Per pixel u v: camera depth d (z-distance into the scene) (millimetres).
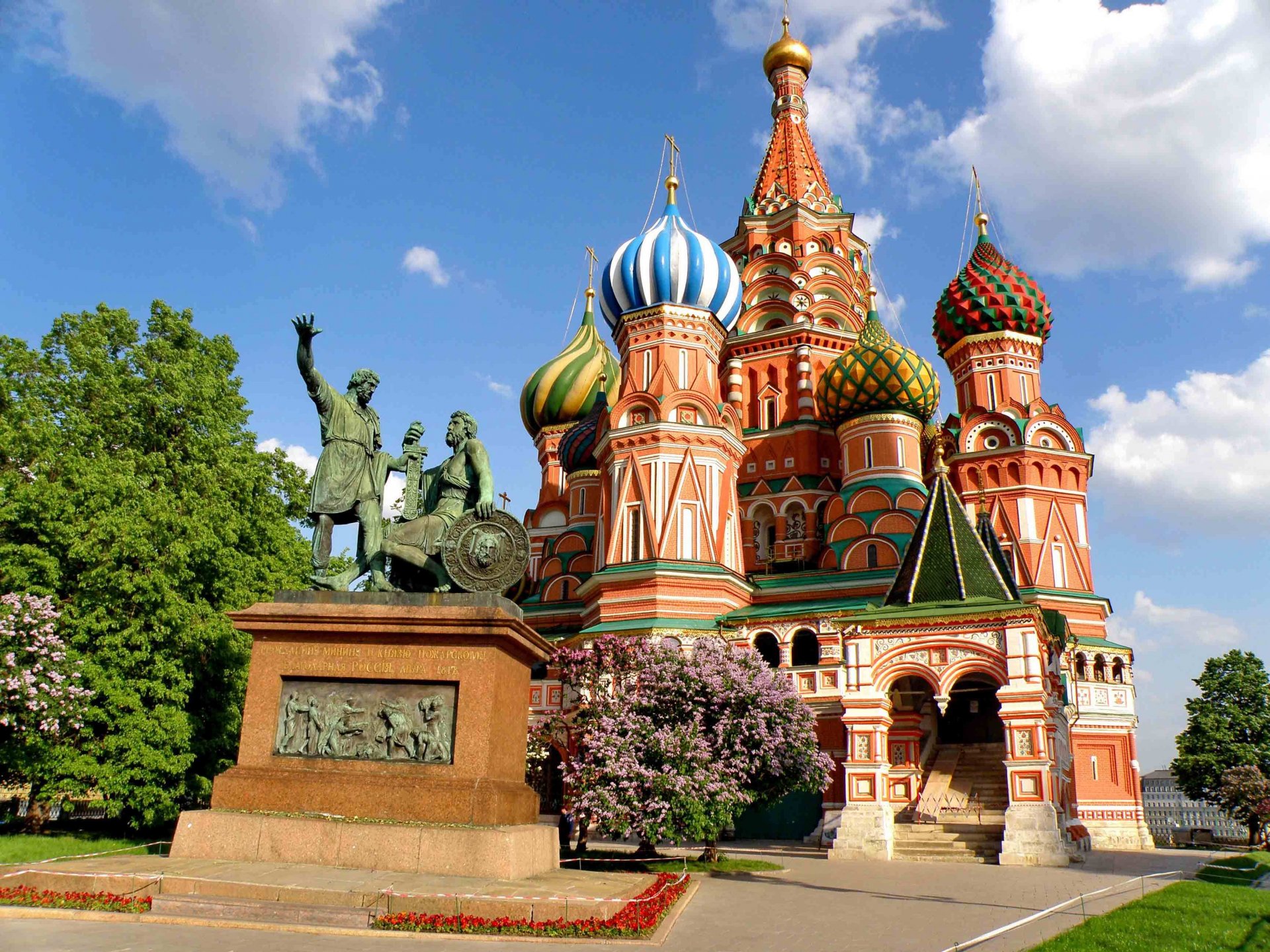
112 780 23906
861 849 25828
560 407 59656
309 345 16766
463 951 10289
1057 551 44156
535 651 16453
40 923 10969
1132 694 42531
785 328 52188
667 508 40812
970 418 46812
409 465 18234
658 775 21688
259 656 15508
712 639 34562
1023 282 49281
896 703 31250
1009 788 25422
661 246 44250
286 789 14562
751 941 11703
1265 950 10898
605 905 12094
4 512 25078
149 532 25766
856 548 42375
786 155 61000
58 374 29938
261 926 11078
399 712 14914
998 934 12391
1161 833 50750
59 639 23219
